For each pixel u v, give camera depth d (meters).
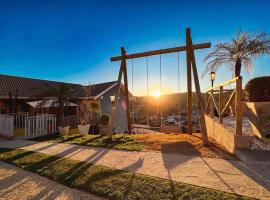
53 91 11.38
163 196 3.13
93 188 3.56
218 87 6.94
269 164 4.04
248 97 6.84
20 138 9.43
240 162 4.39
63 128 10.05
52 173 4.43
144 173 4.12
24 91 14.59
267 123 5.75
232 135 5.07
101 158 5.39
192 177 3.78
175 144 6.40
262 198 2.89
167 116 15.80
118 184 3.65
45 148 6.96
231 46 14.21
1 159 5.90
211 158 4.84
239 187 3.26
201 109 6.43
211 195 3.04
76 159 5.41
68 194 3.46
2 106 13.35
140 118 16.23
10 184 4.02
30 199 3.35
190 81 7.86
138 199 3.12
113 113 8.11
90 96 14.73
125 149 6.21
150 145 6.50
